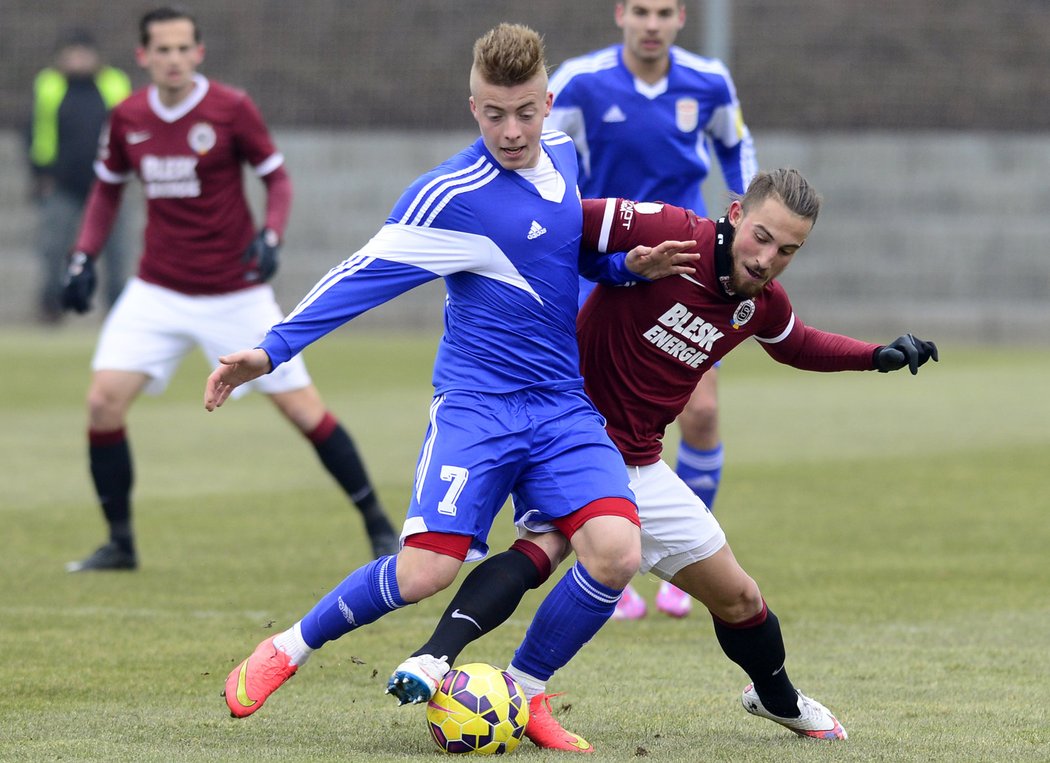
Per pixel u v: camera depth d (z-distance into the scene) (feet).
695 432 75.92
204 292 86.84
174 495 111.65
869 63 282.97
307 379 86.02
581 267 52.60
